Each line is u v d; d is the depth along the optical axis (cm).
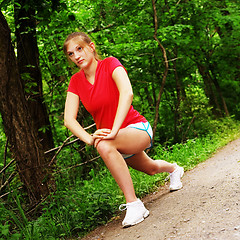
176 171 380
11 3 538
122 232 287
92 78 308
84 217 352
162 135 1041
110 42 864
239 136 872
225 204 275
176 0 1025
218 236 217
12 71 402
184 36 1030
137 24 956
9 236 323
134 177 476
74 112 316
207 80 1352
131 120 309
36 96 650
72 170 609
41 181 411
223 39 1200
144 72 998
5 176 496
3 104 401
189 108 1019
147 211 307
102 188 449
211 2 1081
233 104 1498
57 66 728
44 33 689
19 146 407
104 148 295
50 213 368
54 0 512
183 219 268
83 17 727
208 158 601
